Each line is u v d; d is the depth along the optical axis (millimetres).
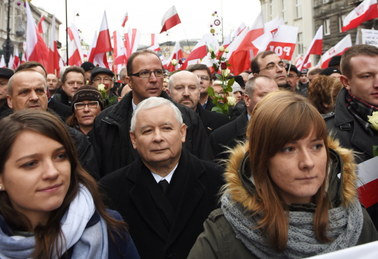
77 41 10344
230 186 1581
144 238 2336
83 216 1622
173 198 2404
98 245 1627
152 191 2387
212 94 4914
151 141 2361
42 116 1629
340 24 26734
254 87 3730
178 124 2480
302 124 1454
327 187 1604
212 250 1549
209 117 4625
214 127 4555
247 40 7512
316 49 9758
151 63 3666
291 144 1486
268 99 1562
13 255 1493
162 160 2373
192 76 4586
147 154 2381
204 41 8938
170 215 2352
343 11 26094
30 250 1498
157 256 2299
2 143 1538
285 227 1450
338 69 5965
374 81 2541
